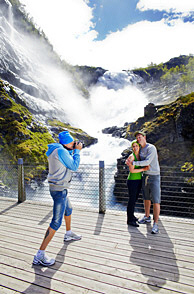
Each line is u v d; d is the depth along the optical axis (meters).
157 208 3.67
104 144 38.03
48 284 2.32
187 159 17.11
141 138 3.68
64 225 3.97
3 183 17.78
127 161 3.72
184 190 13.80
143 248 3.09
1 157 20.95
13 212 4.74
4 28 61.19
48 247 3.13
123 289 2.24
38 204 5.33
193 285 2.29
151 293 2.17
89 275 2.47
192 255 2.89
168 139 20.91
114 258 2.83
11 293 2.19
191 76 99.94
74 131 38.75
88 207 4.99
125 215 4.47
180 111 20.86
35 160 22.06
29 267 2.64
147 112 36.31
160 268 2.60
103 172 4.57
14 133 24.53
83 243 3.26
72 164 2.67
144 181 3.97
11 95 34.22
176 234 3.55
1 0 68.94
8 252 3.00
